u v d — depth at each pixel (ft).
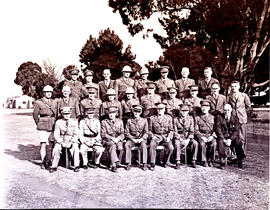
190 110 24.94
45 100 22.40
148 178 19.13
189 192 16.05
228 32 40.96
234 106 24.00
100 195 15.11
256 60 41.81
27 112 75.10
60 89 28.04
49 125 22.17
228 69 40.96
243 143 23.41
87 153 23.08
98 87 26.78
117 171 20.92
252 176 19.60
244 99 24.31
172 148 21.97
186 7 44.65
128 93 24.52
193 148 22.36
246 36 40.93
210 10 40.27
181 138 23.00
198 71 40.16
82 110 24.32
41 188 16.22
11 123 54.29
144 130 22.76
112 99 24.26
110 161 21.29
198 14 44.19
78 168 20.75
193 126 23.29
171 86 27.63
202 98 26.71
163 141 22.91
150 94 25.76
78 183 17.52
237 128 22.75
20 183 16.96
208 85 26.55
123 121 25.18
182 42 45.44
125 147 21.66
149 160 22.99
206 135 23.32
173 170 21.49
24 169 20.90
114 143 21.58
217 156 25.80
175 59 41.04
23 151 28.53
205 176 19.70
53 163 20.47
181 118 23.25
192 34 46.21
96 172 20.67
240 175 19.90
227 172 20.77
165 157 22.27
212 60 40.70
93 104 24.29
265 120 43.24
